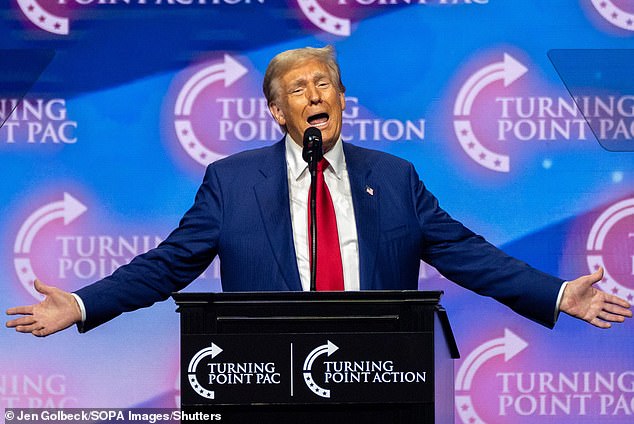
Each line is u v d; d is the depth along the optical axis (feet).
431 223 43.91
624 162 61.36
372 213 42.80
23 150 61.67
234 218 42.91
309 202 43.16
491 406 60.70
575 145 61.41
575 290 40.37
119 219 61.57
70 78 61.67
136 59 61.72
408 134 61.31
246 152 45.39
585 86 61.46
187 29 61.67
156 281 42.42
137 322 61.52
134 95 61.72
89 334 61.46
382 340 33.12
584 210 61.31
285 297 33.83
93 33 61.77
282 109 44.11
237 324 33.94
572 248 61.31
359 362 33.09
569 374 60.75
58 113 61.67
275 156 44.57
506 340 60.80
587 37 61.52
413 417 33.12
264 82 45.01
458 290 60.90
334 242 42.29
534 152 61.36
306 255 42.24
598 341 60.85
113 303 40.93
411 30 61.57
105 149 61.67
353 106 61.31
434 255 44.06
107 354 61.41
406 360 33.09
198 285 60.70
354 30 61.46
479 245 43.83
